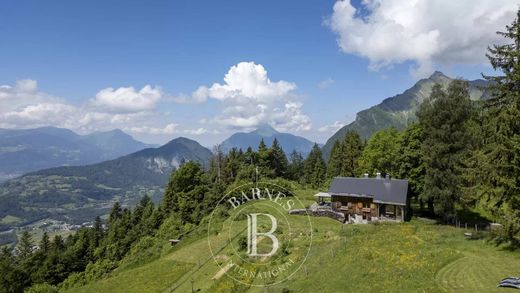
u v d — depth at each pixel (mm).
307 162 145250
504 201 35562
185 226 83250
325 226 57094
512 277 28188
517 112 33062
